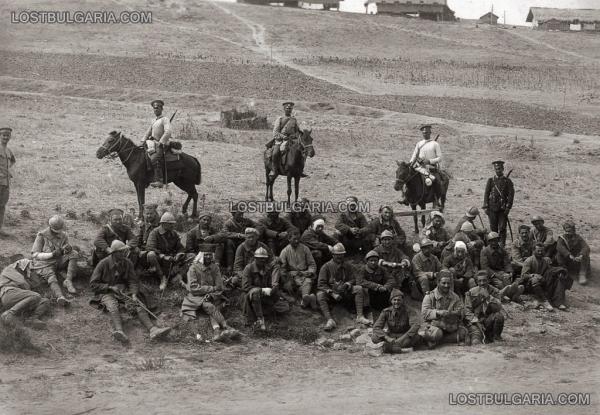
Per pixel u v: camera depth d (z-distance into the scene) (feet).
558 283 56.13
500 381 41.60
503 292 55.11
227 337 46.55
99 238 49.65
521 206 81.10
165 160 58.29
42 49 208.23
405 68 215.72
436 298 49.06
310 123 140.05
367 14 315.99
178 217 60.80
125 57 207.21
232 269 52.29
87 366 41.57
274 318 50.03
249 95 172.86
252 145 112.06
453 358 45.65
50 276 47.98
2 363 40.98
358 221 56.29
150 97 163.22
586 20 301.22
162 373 41.04
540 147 127.44
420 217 70.90
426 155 64.08
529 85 198.39
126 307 47.14
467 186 90.27
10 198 65.77
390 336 47.93
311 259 52.06
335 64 218.18
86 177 77.10
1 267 49.29
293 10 309.63
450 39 269.64
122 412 35.14
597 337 51.24
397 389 39.86
